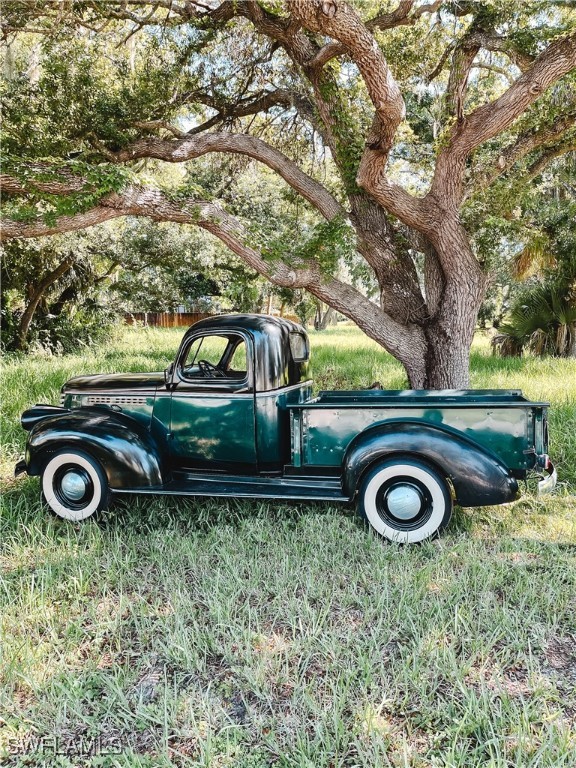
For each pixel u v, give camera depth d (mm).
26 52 11766
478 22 7430
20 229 6641
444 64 10102
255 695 2723
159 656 3023
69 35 8852
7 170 6453
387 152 6625
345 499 4496
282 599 3537
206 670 2926
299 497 4574
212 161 13547
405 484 4434
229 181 13422
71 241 15211
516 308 16031
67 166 6688
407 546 4262
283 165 8648
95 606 3523
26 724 2584
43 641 3191
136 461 4820
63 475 5012
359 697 2678
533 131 8211
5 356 15414
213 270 21453
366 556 4168
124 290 21844
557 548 4227
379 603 3367
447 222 7367
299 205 12547
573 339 14789
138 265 19422
